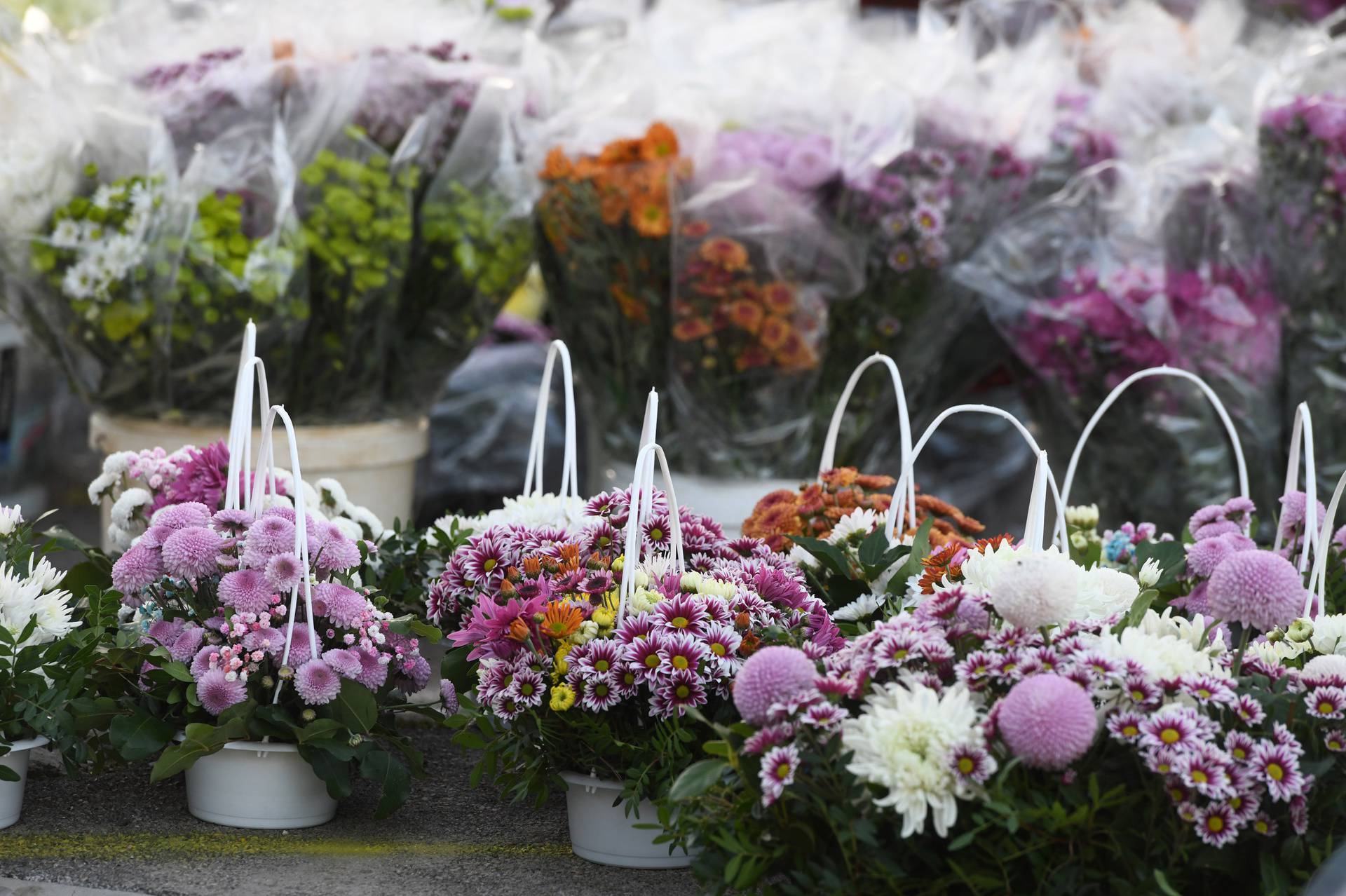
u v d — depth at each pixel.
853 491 3.35
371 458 4.78
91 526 7.07
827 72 4.80
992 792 2.03
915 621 2.28
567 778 2.62
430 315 4.83
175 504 3.06
